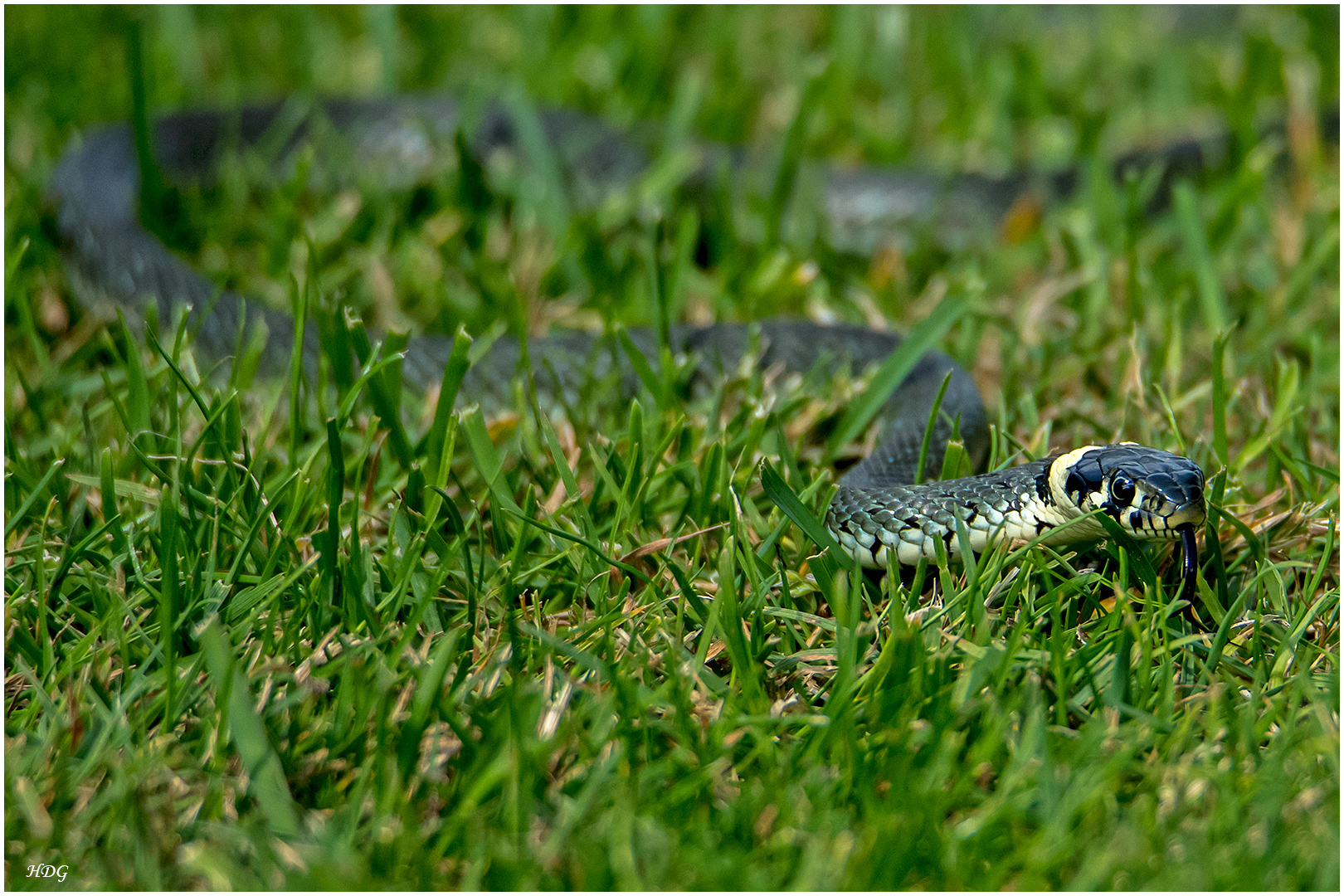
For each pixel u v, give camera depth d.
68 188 8.04
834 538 4.65
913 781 3.51
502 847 3.36
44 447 5.53
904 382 6.35
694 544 4.96
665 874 3.21
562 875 3.27
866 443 6.01
